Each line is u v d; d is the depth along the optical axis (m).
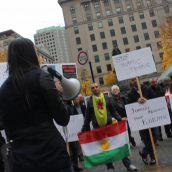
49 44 178.00
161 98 4.92
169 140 7.50
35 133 1.62
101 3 61.25
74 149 5.75
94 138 4.80
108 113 4.89
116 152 4.72
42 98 1.67
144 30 59.41
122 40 60.00
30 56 1.82
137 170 4.71
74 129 5.60
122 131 4.81
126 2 60.81
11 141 1.76
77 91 2.15
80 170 5.72
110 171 4.76
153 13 59.25
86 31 60.97
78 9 61.44
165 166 4.59
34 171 1.55
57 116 1.69
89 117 4.95
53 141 1.63
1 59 30.94
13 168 1.61
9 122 1.69
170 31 28.33
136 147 7.39
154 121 4.90
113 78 51.00
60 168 1.63
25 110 1.62
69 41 61.12
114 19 60.62
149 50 5.06
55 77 2.03
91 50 60.56
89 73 59.78
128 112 4.97
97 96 4.95
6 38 51.97
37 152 1.58
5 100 1.68
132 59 5.08
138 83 5.05
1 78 5.12
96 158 4.73
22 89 1.63
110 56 60.03
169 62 28.14
